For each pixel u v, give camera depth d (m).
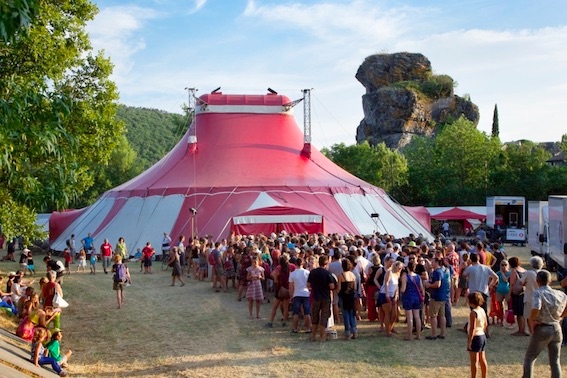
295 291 12.19
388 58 98.06
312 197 27.75
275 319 13.62
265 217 24.80
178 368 9.63
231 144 31.42
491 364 9.75
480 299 8.37
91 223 28.83
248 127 32.59
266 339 11.60
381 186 60.06
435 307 11.49
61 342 11.52
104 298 16.78
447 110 91.44
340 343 11.23
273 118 33.47
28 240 16.66
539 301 7.88
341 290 11.56
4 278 20.64
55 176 12.97
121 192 29.27
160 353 10.60
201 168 29.73
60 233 31.61
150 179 29.83
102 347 11.09
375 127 90.81
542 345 7.89
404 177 60.47
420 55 98.06
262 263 16.09
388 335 11.77
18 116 9.38
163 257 24.70
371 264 13.65
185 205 26.98
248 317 13.85
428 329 12.50
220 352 10.62
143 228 26.78
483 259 14.16
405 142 87.25
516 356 10.25
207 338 11.72
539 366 9.60
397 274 11.86
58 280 14.38
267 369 9.51
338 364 9.77
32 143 10.23
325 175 30.70
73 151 13.66
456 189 55.72
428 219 34.00
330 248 15.48
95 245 26.77
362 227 27.06
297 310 12.12
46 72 14.34
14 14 6.08
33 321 11.05
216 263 17.91
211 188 27.64
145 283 19.66
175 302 15.96
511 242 35.22
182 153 31.12
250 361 10.01
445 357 10.18
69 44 16.33
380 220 28.17
